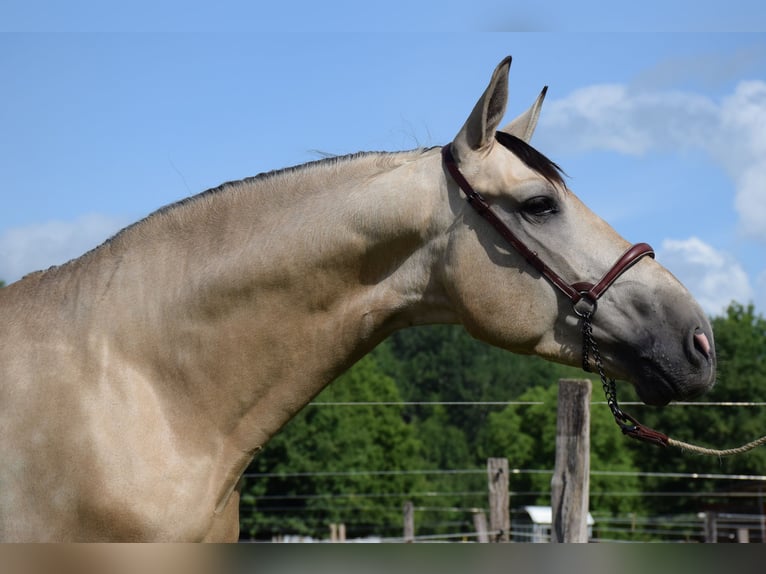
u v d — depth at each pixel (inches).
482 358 2267.5
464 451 1892.2
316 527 1130.0
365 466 1193.4
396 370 2237.9
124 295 111.3
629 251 113.9
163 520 103.6
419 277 115.6
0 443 103.0
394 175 116.6
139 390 107.4
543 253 113.7
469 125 114.3
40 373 105.6
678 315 110.3
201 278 111.3
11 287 117.1
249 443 112.5
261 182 118.0
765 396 1294.3
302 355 113.1
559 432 224.1
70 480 102.0
